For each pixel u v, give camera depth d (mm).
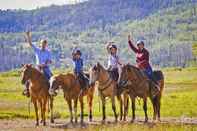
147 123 27547
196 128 25344
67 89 27938
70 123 28391
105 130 24812
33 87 27484
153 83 28688
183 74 139625
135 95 28203
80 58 28734
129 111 39625
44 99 28000
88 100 30297
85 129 25688
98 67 27844
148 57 28719
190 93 61156
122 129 24844
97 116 34812
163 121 30297
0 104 46562
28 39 28156
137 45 28766
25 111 39562
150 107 43562
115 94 28422
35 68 27719
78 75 28453
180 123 28266
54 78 27672
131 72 27844
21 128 27141
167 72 153500
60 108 42406
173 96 55906
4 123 29938
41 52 28297
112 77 28312
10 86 87250
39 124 28719
